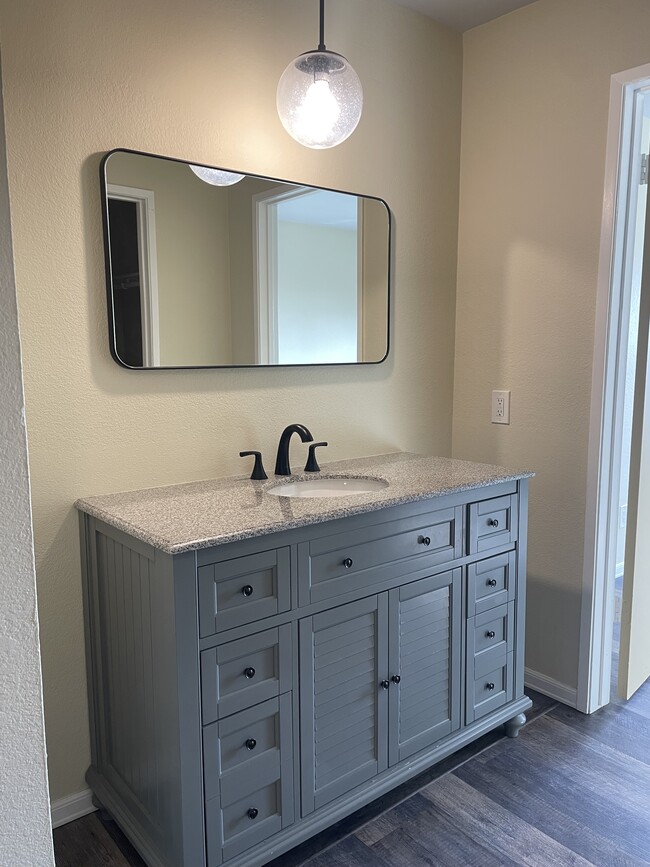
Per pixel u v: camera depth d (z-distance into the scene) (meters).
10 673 0.58
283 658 1.63
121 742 1.76
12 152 1.63
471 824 1.84
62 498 1.79
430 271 2.59
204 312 1.99
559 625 2.46
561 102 2.28
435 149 2.54
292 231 2.16
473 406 2.68
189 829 1.50
